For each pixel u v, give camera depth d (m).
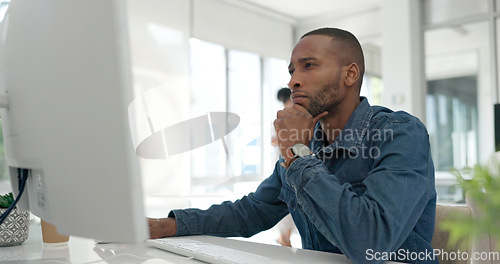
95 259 0.82
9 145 0.80
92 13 0.50
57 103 0.58
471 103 5.18
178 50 5.69
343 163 0.95
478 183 0.30
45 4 0.60
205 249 0.85
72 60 0.54
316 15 7.10
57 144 0.59
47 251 0.92
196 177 5.21
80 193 0.55
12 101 0.73
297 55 0.94
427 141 0.88
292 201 1.04
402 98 5.55
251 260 0.75
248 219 1.12
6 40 0.76
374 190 0.77
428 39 5.54
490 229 0.28
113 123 0.49
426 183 0.80
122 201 0.49
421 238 0.88
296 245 2.77
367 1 6.45
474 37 5.20
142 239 0.49
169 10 5.62
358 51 0.96
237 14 6.50
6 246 0.98
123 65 0.48
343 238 0.74
